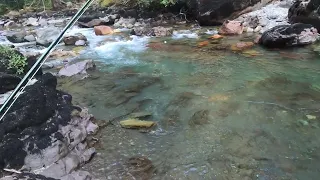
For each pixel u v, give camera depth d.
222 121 1.79
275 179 1.32
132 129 1.73
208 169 1.39
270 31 3.12
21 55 2.43
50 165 1.34
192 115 1.87
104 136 1.67
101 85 2.39
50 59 3.06
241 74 2.48
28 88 1.66
